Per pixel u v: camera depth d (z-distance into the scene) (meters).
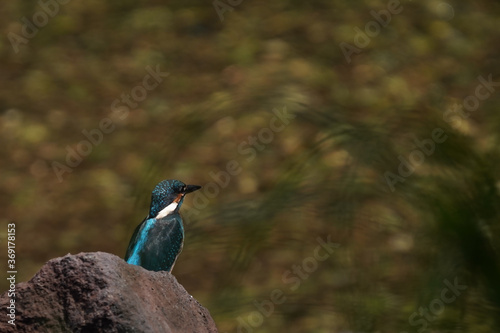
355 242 6.29
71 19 23.81
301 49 21.86
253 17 23.58
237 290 8.05
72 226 16.44
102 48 22.58
